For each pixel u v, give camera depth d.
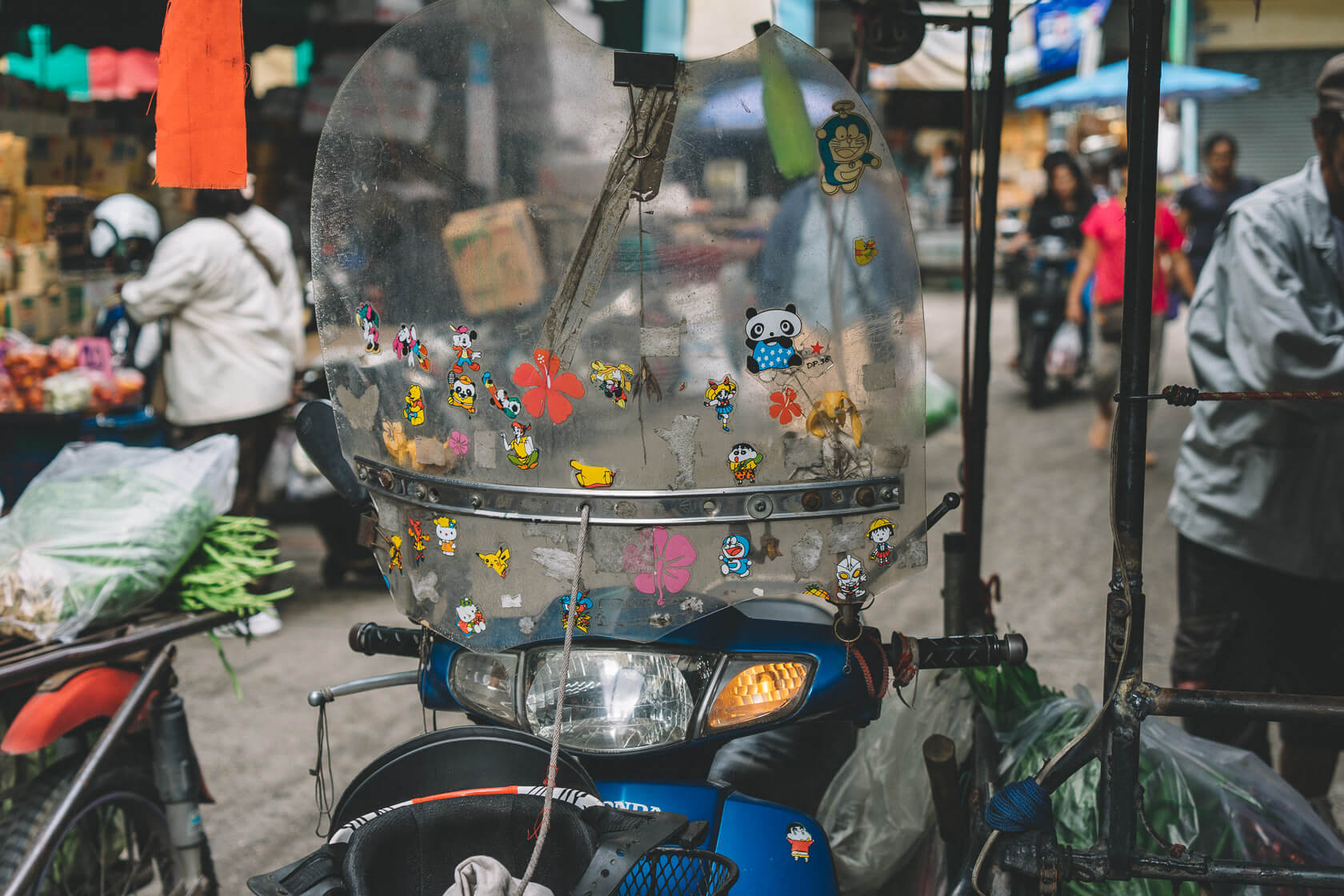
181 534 2.65
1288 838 2.23
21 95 7.45
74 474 2.74
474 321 1.78
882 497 1.77
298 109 8.51
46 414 4.01
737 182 1.68
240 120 1.94
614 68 1.66
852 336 1.71
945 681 2.58
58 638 2.46
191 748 2.77
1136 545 1.71
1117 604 1.71
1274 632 3.14
